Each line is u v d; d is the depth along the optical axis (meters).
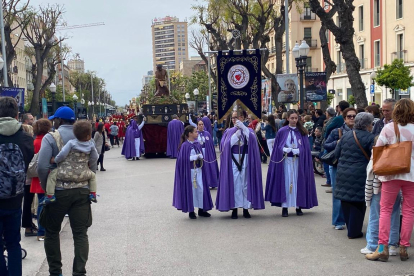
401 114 6.23
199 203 9.52
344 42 17.48
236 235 8.05
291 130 9.41
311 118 16.98
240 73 10.46
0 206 5.32
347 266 6.27
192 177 9.45
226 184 9.26
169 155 23.27
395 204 6.66
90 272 6.33
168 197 11.90
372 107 10.30
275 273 6.08
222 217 9.57
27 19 33.41
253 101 10.48
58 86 64.56
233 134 9.30
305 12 52.22
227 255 6.92
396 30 35.94
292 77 19.80
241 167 9.29
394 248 6.69
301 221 8.96
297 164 9.38
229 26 41.62
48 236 5.95
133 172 17.73
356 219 7.53
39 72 34.56
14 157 5.32
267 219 9.24
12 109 5.60
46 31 34.81
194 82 62.75
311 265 6.35
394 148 6.21
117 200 11.72
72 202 5.81
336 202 8.21
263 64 31.33
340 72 44.03
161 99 24.64
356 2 41.19
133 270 6.38
